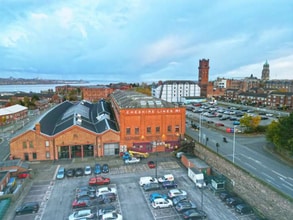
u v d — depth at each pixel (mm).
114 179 40781
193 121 84375
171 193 34625
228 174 38406
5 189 35875
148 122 53719
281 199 28016
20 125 87375
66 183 39375
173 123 55188
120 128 52344
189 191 36531
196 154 50656
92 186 38219
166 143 55062
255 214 30438
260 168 39312
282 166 40281
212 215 30188
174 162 48625
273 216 29141
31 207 30906
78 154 51312
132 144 53281
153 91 170250
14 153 48625
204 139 58594
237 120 84875
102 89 178500
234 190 36219
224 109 112562
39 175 42344
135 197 34969
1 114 88375
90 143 51281
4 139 67500
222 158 40406
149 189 36781
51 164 47438
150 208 32156
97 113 73938
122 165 46969
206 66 187375
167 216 30375
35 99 144250
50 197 34875
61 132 49656
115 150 52969
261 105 132625
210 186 37219
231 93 166500
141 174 42875
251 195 32781
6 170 40969
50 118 63406
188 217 29219
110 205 32656
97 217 29812
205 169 41062
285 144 43594
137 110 52875
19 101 132250
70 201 33875
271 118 90188
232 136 62281
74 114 61406
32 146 49062
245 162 42156
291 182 33938
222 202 33406
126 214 30719
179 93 161125
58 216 30312
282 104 122375
